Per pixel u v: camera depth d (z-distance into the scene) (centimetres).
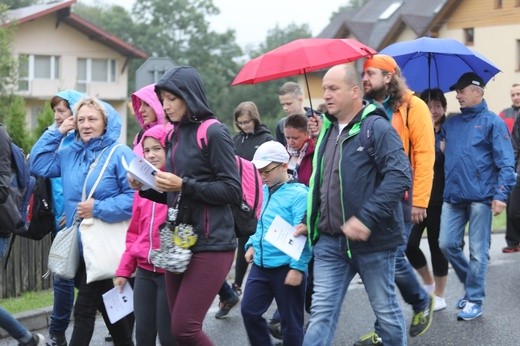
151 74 1537
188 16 10288
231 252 662
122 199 784
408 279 850
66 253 791
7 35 3603
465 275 1018
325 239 707
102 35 6675
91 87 6744
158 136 707
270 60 901
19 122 1580
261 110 9794
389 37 6222
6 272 1152
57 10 6419
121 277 757
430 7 6862
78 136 819
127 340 820
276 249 771
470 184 976
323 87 695
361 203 675
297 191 773
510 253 1509
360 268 693
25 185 813
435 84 1062
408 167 667
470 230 993
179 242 643
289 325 785
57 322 864
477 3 5569
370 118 677
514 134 1359
